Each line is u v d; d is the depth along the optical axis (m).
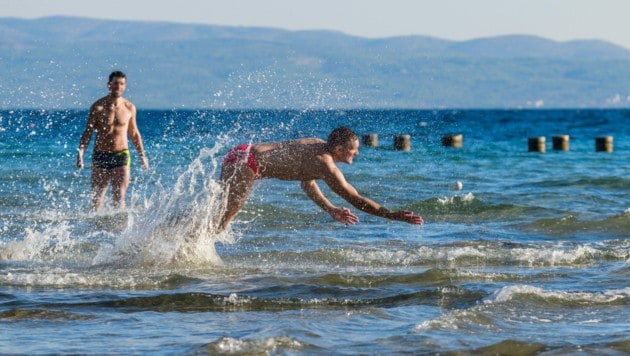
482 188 29.81
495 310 11.92
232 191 16.03
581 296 12.70
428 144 57.53
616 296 12.77
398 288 13.77
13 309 11.95
